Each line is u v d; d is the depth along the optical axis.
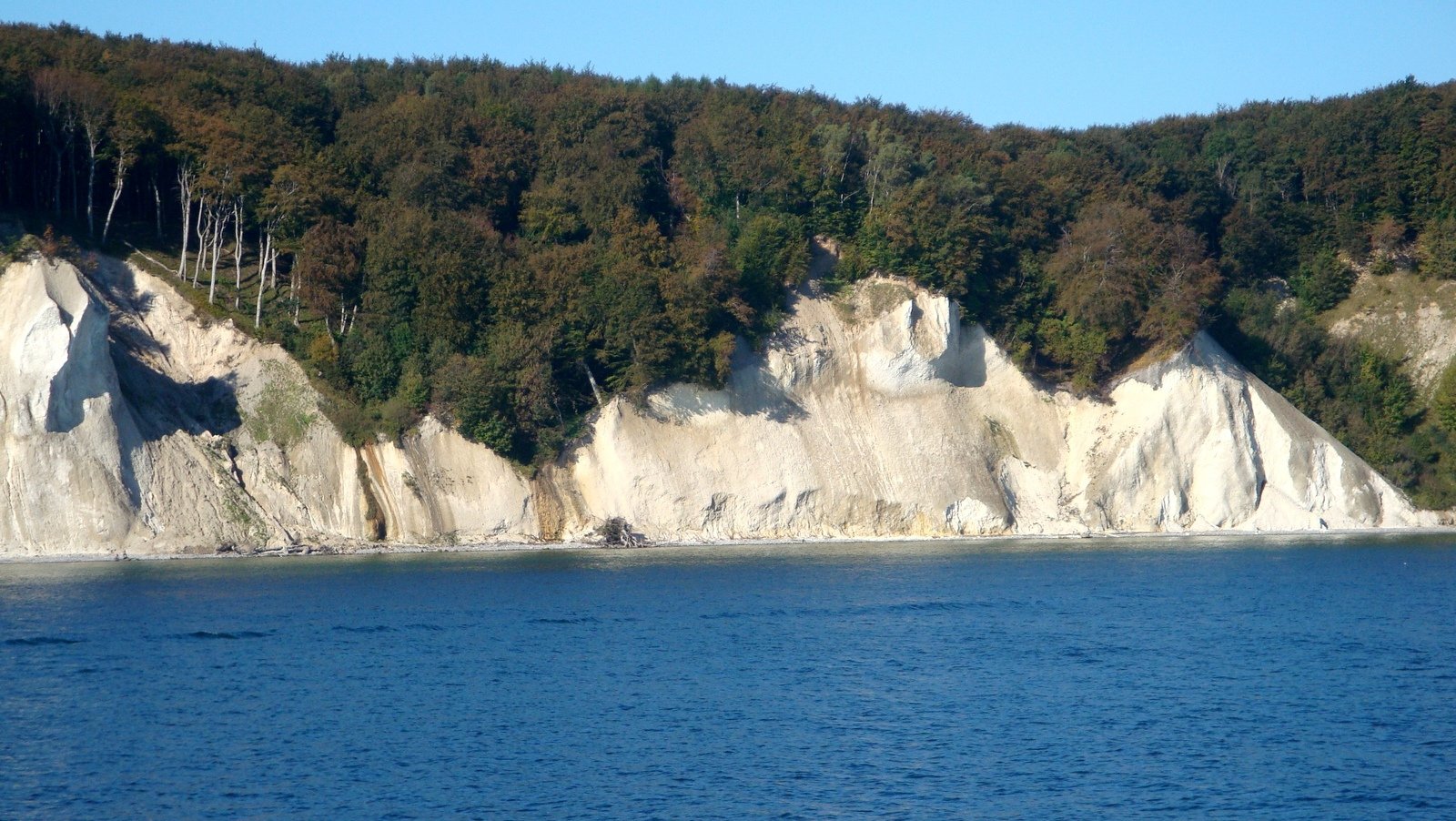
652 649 52.66
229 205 92.56
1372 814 34.34
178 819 33.09
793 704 44.19
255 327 87.75
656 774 36.81
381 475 84.50
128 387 81.31
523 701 44.34
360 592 65.75
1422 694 46.22
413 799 34.59
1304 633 57.56
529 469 87.31
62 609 59.00
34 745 38.94
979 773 37.12
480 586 68.12
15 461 75.50
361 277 91.44
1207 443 99.44
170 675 47.25
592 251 96.44
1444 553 86.06
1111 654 52.66
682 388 92.50
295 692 45.25
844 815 33.75
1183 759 38.56
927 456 96.19
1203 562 81.25
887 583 70.81
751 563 79.44
